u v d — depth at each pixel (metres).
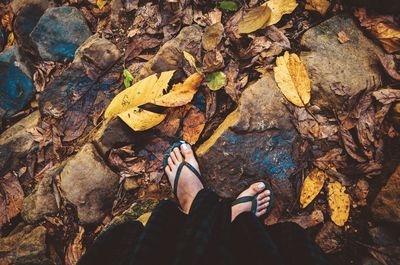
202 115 0.97
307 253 0.64
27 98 1.15
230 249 0.67
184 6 1.05
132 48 1.07
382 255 0.80
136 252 0.63
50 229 0.98
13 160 1.06
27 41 1.19
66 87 1.07
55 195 0.99
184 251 0.61
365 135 0.87
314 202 0.87
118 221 0.92
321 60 0.92
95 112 1.05
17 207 1.03
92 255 0.68
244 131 0.90
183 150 0.92
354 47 0.92
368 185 0.85
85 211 0.96
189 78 0.96
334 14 0.96
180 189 0.89
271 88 0.92
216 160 0.90
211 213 0.69
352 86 0.89
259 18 0.96
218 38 0.98
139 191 0.96
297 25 0.98
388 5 0.91
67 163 0.97
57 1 1.24
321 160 0.89
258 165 0.90
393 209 0.80
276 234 0.71
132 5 1.10
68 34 1.14
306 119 0.91
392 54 0.91
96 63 1.07
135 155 0.98
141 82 0.96
